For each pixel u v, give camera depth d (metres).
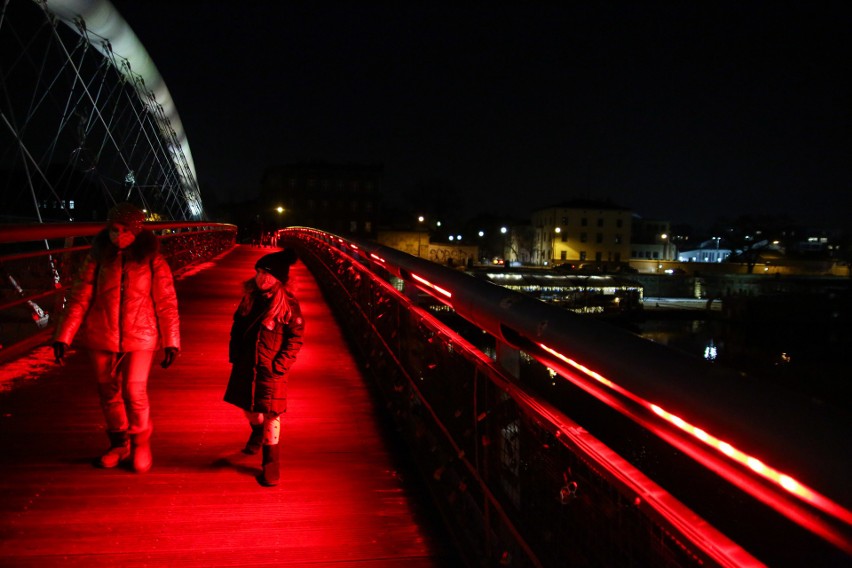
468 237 111.06
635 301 59.62
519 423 2.52
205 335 8.66
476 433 2.99
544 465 2.29
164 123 48.75
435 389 4.01
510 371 2.62
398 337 5.36
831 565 0.96
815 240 111.06
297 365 7.16
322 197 92.25
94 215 26.81
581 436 1.86
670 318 60.09
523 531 2.48
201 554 3.13
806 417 0.91
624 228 97.50
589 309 57.47
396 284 6.63
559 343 1.66
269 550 3.19
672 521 1.36
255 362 3.85
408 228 93.19
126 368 3.77
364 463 4.34
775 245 106.31
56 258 7.66
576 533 2.03
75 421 4.96
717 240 112.38
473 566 2.99
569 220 96.31
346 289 9.89
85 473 4.00
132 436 3.94
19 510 3.49
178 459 4.29
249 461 4.29
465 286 2.64
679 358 1.21
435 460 3.88
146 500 3.66
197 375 6.50
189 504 3.64
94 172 25.95
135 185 32.50
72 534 3.26
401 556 3.17
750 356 45.06
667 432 1.32
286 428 5.05
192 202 55.44
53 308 7.72
